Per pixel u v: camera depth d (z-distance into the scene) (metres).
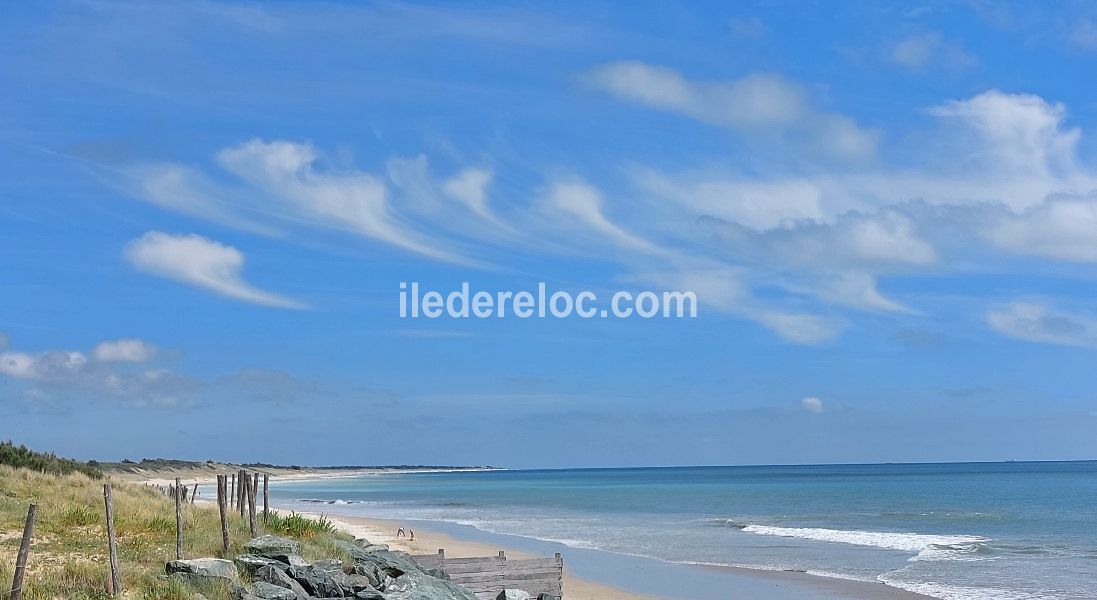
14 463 35.69
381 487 179.62
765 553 47.88
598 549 50.03
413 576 23.92
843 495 113.31
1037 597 32.47
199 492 115.69
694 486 161.25
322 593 21.28
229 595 19.02
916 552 47.59
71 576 17.91
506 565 28.89
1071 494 106.19
